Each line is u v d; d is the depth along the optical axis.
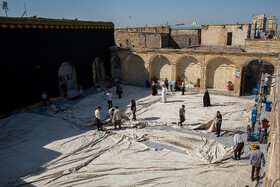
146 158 10.70
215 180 9.02
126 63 25.14
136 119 15.65
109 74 26.17
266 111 15.70
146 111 17.12
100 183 9.08
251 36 32.31
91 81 23.48
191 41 29.58
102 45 24.41
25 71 17.08
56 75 19.50
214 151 11.12
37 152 11.50
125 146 11.91
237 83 19.22
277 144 5.05
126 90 23.11
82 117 16.12
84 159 10.80
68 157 10.99
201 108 17.14
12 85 16.33
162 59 23.05
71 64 21.34
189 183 8.88
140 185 8.88
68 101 19.78
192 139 12.24
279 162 4.35
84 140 12.64
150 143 12.28
